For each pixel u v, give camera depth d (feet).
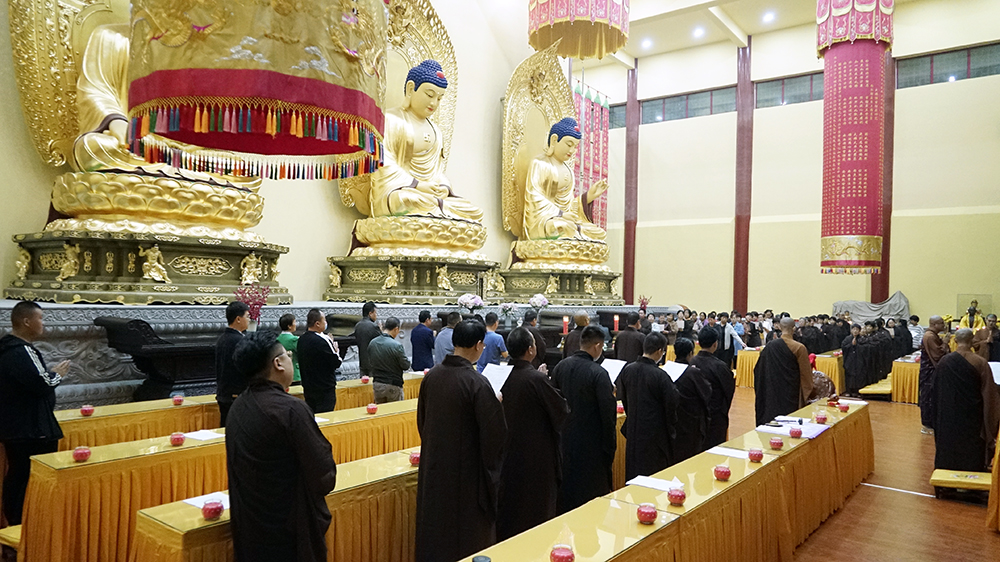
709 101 68.49
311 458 8.69
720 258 65.92
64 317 18.44
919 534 15.61
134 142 15.12
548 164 46.98
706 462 12.91
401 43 37.83
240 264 23.99
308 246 33.83
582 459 14.02
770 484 12.98
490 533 11.08
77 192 21.68
